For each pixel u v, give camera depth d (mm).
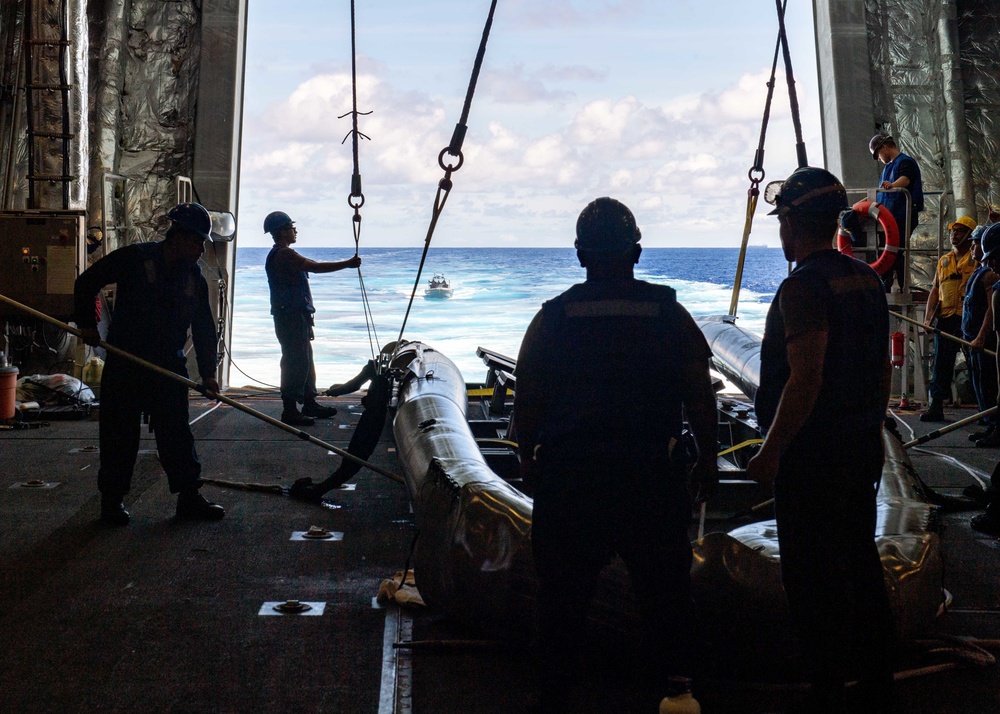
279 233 8062
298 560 4352
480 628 3230
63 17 8594
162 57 10914
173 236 4902
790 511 2625
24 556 4316
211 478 6070
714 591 2920
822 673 2611
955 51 10891
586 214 2531
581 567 2482
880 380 2650
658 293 2535
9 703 2807
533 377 2561
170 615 3600
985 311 7492
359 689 2959
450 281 59250
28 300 8562
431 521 3525
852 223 9648
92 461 6492
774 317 2682
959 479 6246
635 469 2404
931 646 3293
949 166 10922
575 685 3008
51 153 8680
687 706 2525
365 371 9289
